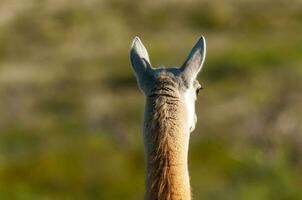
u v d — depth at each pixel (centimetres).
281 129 9944
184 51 16875
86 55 18175
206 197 8119
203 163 8906
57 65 17588
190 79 2698
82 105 13312
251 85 12756
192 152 9262
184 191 2481
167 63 16038
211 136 9994
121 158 8988
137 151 9269
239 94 12131
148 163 2523
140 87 2689
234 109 11188
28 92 14875
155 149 2523
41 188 8644
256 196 8150
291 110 10781
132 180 8588
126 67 16088
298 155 9250
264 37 17912
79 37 19962
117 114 12094
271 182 8500
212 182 8362
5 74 16738
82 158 8981
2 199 8350
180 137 2552
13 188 8525
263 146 9494
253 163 8775
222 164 8838
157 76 2670
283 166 8781
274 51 15112
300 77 13175
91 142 9600
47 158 9188
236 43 16888
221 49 15950
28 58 18750
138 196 8375
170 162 2503
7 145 10762
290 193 8356
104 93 14088
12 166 9081
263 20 19400
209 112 11150
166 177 2481
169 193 2459
